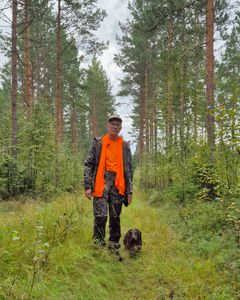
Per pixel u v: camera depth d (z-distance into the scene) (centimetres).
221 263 424
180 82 1130
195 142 945
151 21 1540
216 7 1363
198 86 1120
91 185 499
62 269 379
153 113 2377
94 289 362
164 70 1349
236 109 544
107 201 498
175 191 970
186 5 1129
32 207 648
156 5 1348
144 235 647
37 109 1217
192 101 1112
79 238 489
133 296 370
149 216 882
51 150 1231
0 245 379
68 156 1549
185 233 611
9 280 320
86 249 462
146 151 2403
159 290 368
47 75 2683
